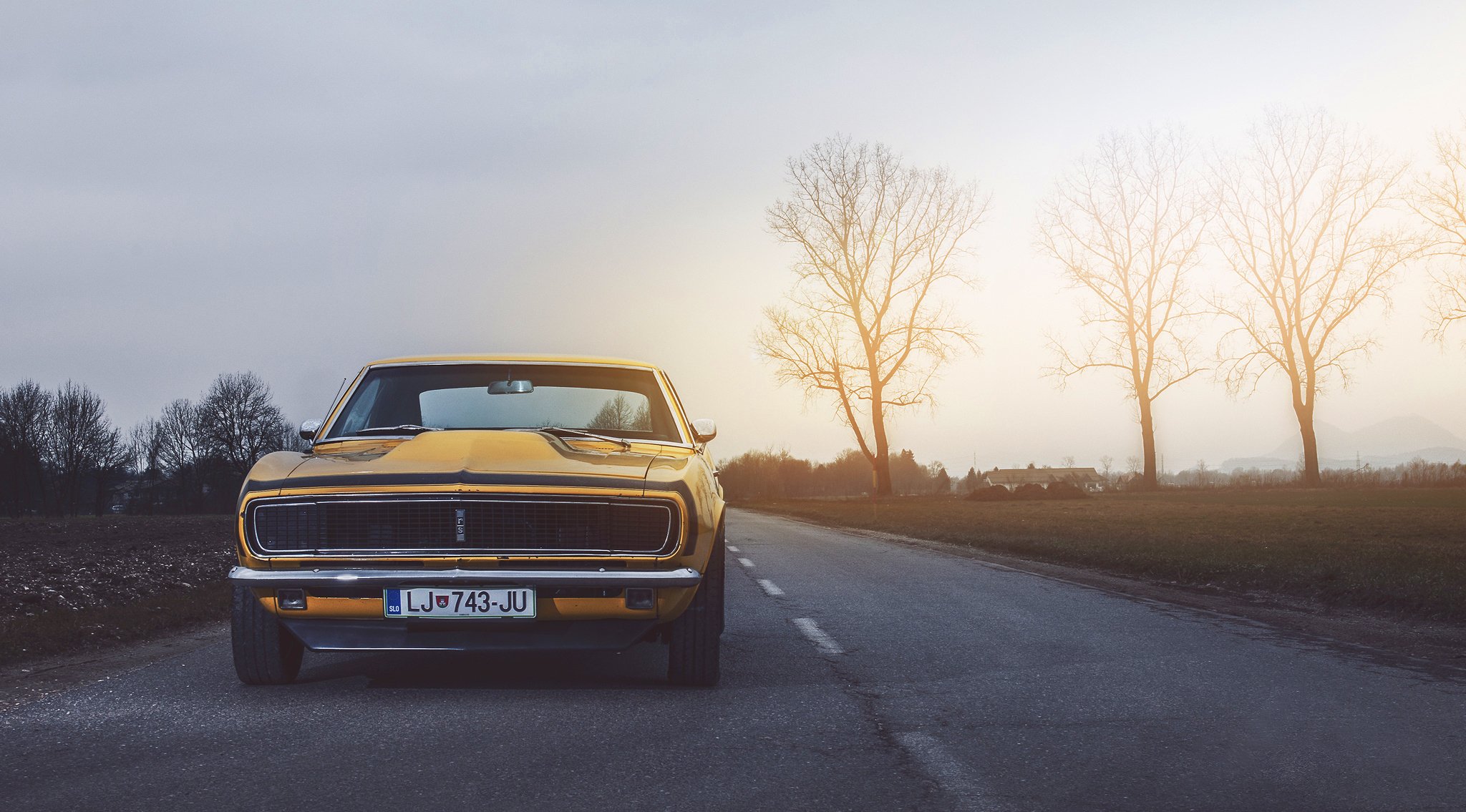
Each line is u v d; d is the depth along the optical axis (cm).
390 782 345
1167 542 1586
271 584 478
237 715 449
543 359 646
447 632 484
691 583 482
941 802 326
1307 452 4541
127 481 7962
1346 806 320
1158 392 4662
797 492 12306
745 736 413
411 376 632
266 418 7825
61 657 634
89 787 338
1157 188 4603
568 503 485
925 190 4797
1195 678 545
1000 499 4450
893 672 561
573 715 450
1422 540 1573
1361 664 588
